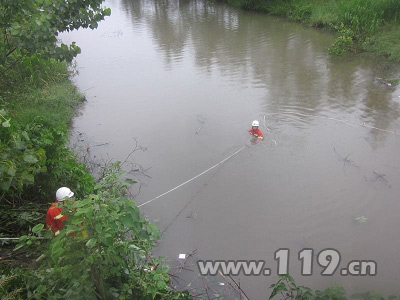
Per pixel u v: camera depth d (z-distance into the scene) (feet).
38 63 46.01
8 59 39.34
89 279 12.71
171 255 22.25
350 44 56.44
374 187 27.22
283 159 30.96
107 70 53.78
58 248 11.27
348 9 64.28
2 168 15.58
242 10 86.12
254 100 42.22
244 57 56.29
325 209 25.40
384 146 32.27
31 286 13.14
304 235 23.41
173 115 39.65
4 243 17.88
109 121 39.22
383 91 43.32
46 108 39.93
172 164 31.09
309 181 28.19
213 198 26.96
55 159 22.17
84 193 23.16
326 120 37.11
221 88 45.88
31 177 16.52
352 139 33.58
